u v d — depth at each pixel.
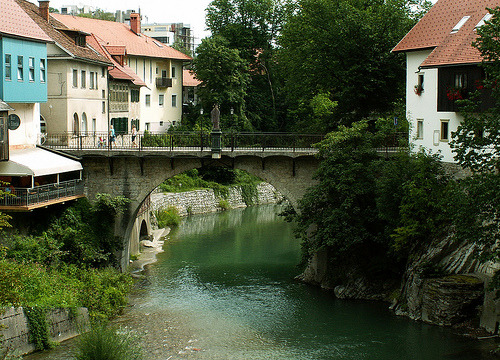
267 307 33.41
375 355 26.77
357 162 35.91
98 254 36.72
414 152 37.03
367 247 36.16
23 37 35.69
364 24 46.56
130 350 24.19
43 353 26.31
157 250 47.34
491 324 28.52
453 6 38.66
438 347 27.34
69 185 37.03
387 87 48.09
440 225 31.75
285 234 54.72
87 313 29.61
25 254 31.73
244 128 69.69
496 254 26.50
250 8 73.50
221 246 49.19
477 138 26.36
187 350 27.34
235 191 73.50
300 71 50.84
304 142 39.31
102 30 72.06
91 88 48.66
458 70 33.78
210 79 69.12
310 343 28.20
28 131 37.59
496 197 24.83
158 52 75.75
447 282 29.64
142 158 38.47
